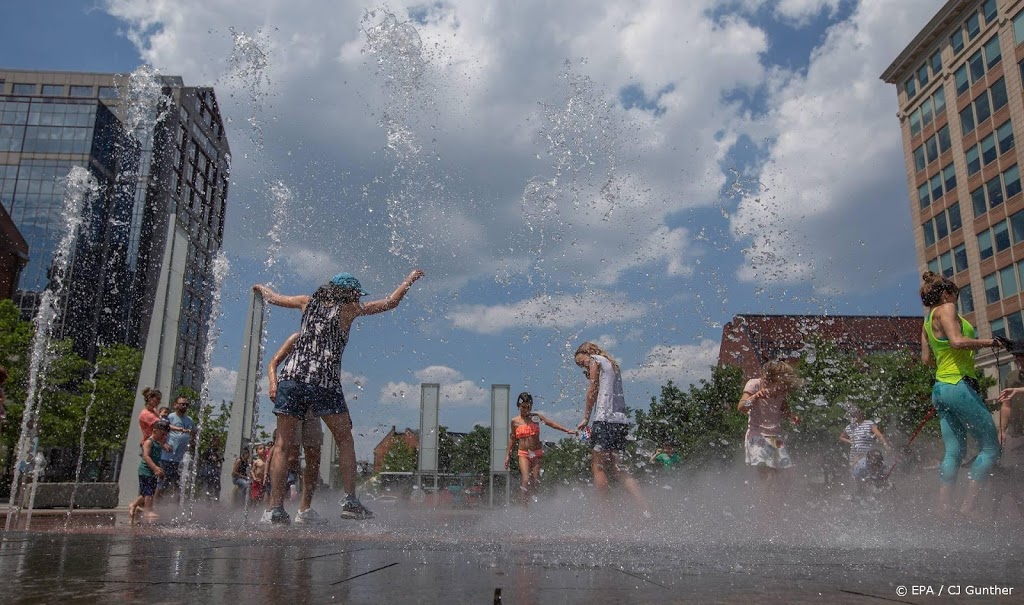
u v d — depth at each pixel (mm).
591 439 5625
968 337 4789
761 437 5391
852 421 8359
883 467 7223
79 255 56625
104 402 35688
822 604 1342
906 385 16859
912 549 2832
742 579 1752
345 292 5043
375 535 3682
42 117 58469
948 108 44344
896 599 1421
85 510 10938
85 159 58000
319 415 4973
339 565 2021
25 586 1537
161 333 9016
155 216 62000
